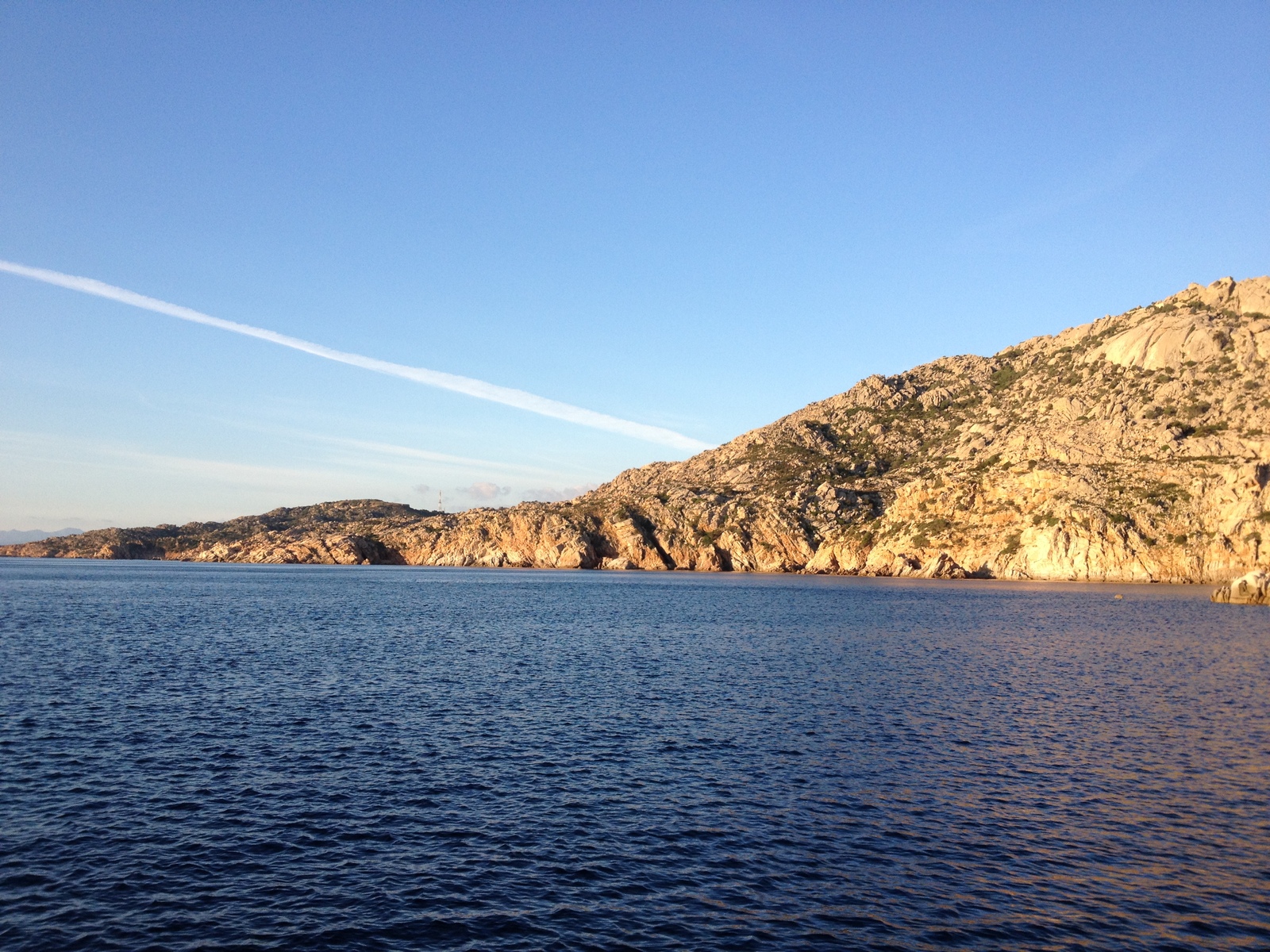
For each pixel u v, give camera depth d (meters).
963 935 16.14
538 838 21.11
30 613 79.88
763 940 15.91
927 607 103.19
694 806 23.58
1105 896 17.89
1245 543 158.50
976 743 30.84
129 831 21.09
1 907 16.80
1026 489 193.62
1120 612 94.12
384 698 38.69
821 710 36.69
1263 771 27.19
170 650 54.12
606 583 177.12
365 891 17.94
